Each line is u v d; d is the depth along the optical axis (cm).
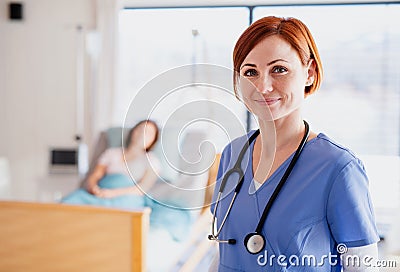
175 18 246
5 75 283
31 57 281
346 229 93
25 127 274
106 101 260
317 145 99
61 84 276
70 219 106
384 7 236
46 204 107
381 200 145
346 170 94
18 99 279
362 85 235
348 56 237
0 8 282
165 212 102
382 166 177
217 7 245
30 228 107
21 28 283
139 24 255
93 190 114
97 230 104
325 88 237
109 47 261
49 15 280
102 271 105
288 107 95
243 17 244
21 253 108
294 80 93
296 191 96
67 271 108
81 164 250
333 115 237
